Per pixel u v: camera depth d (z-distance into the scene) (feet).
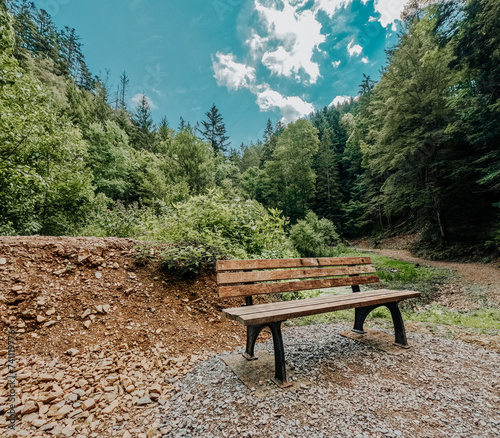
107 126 75.31
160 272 11.69
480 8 29.58
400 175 47.88
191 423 4.74
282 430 4.50
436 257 42.34
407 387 6.06
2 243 10.25
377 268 37.40
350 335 9.56
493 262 33.53
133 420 4.93
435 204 45.60
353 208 90.07
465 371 6.86
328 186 99.76
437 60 39.45
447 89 41.91
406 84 42.91
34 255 10.20
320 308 6.61
